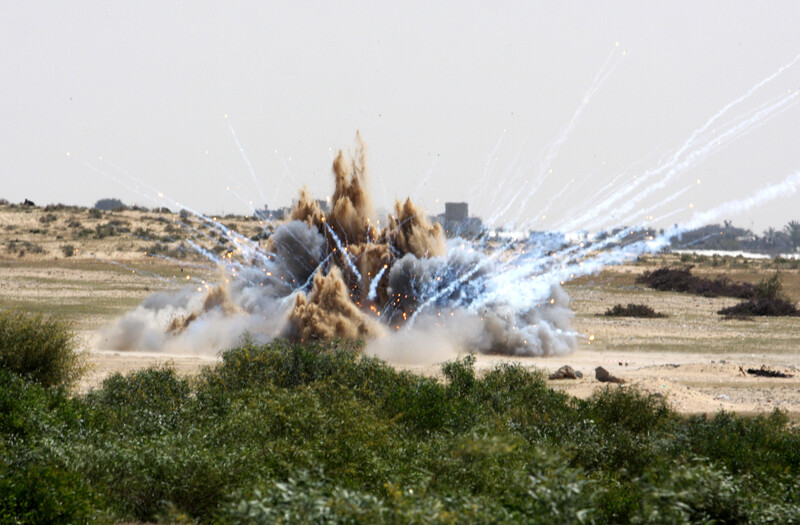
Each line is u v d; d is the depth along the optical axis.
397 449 20.97
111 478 18.25
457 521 13.38
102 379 36.94
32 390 25.50
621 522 16.89
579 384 40.75
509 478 18.02
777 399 38.19
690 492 15.87
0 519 15.93
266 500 13.62
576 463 22.25
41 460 18.72
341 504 13.59
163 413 25.94
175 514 15.88
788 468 21.55
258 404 24.52
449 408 27.45
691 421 29.61
